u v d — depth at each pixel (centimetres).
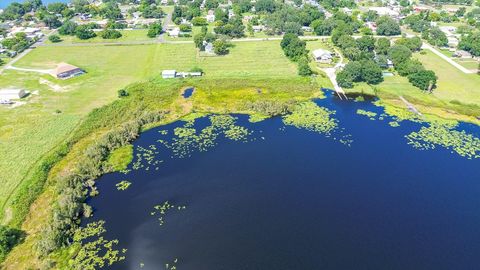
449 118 12219
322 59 16825
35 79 14912
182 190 9050
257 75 15425
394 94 13712
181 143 10925
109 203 8606
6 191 8738
